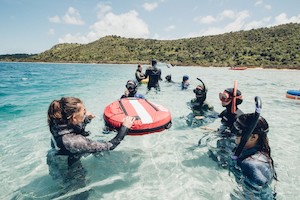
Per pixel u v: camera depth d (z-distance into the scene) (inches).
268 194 84.2
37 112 275.7
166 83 482.3
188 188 115.2
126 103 183.2
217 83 603.5
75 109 92.0
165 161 143.2
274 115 266.7
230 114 137.1
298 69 1625.2
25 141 180.7
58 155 98.1
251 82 649.6
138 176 126.2
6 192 110.7
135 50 4025.6
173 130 198.8
